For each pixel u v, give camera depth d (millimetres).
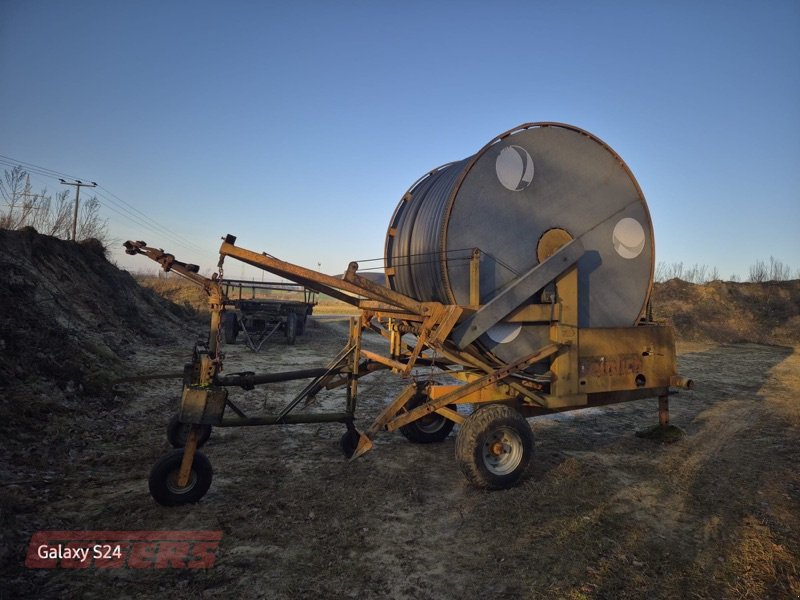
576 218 5988
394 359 6266
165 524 4125
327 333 23781
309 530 4094
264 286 18234
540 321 5637
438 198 5801
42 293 10656
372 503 4652
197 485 4508
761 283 29031
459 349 5074
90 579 3314
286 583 3334
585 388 5805
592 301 6086
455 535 4059
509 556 3730
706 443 6902
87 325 11633
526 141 5715
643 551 3844
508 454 5094
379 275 7434
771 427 7867
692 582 3430
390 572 3496
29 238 14055
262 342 17031
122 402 7914
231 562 3572
